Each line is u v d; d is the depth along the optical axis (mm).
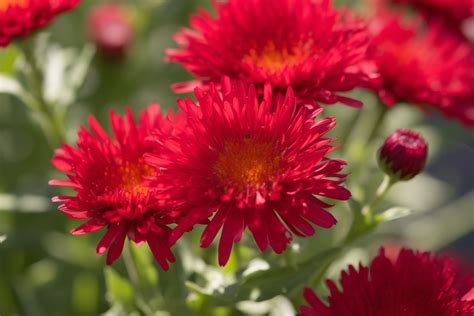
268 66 466
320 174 414
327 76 445
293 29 470
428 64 527
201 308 483
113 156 441
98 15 653
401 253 437
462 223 669
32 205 549
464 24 596
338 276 570
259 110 430
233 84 432
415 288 433
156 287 483
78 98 643
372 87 469
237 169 427
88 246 570
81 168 425
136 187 434
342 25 471
